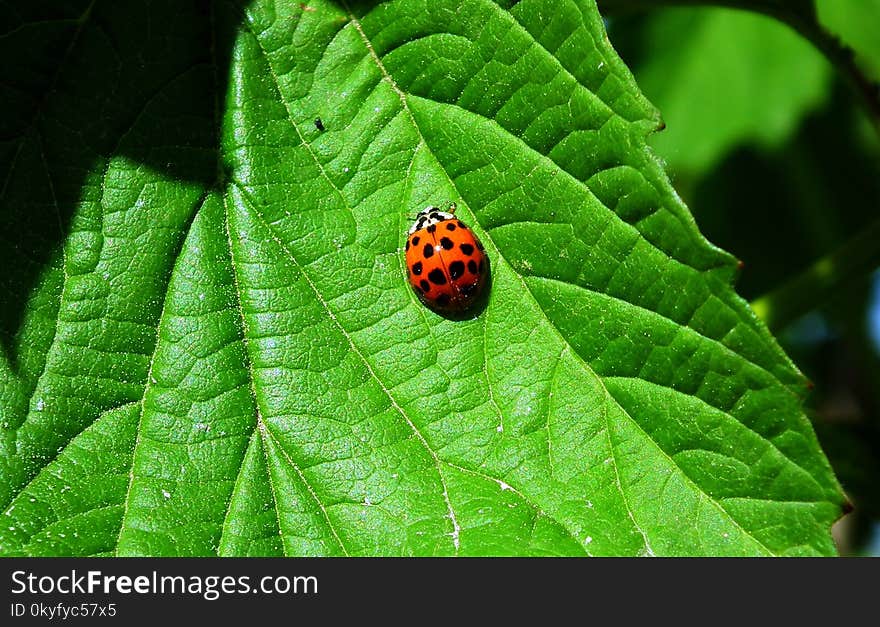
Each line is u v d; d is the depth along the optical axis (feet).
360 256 0.45
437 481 0.44
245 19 0.45
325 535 0.44
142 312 0.44
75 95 0.44
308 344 0.45
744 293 0.71
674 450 0.44
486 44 0.44
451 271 0.44
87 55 0.44
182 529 0.44
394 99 0.45
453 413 0.45
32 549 0.43
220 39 0.45
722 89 0.71
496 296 0.45
